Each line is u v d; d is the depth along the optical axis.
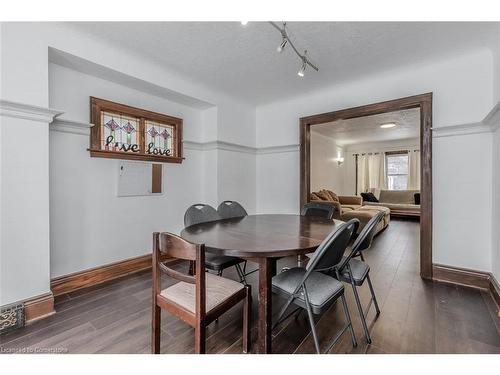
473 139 2.45
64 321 1.83
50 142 2.24
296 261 3.23
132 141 2.88
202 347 1.25
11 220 1.78
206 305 1.27
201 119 3.73
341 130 6.19
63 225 2.34
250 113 4.17
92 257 2.55
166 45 2.35
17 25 1.81
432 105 2.68
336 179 7.86
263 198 4.25
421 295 2.25
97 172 2.59
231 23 2.02
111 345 1.55
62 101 2.32
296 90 3.47
